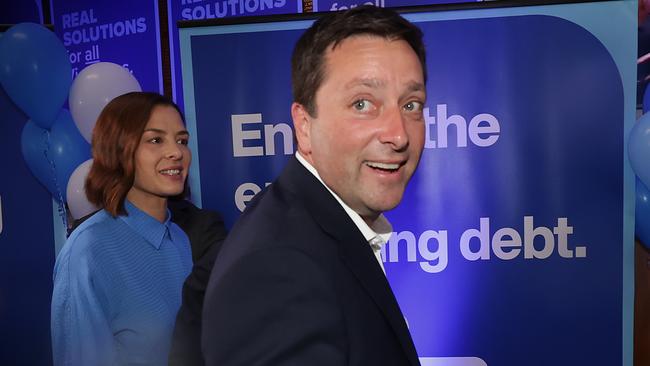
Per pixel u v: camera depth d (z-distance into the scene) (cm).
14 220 238
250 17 201
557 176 199
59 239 243
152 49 327
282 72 202
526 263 204
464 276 208
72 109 218
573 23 192
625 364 203
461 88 199
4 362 243
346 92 75
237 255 67
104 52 339
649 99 212
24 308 244
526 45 195
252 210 80
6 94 229
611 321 203
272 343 62
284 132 204
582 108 195
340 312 67
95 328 150
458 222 205
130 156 164
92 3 337
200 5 313
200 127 207
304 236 71
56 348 154
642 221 212
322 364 63
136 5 326
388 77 75
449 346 210
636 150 187
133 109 168
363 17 78
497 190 203
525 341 207
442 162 204
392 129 75
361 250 76
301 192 79
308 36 81
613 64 192
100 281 154
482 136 201
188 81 206
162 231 171
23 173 238
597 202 199
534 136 199
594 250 201
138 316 157
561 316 205
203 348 67
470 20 196
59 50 224
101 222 162
